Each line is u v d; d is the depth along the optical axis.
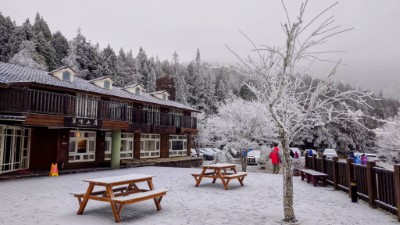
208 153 41.94
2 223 6.55
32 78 17.25
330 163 12.60
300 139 51.03
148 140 28.33
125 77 73.88
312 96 7.21
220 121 30.72
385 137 35.25
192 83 84.94
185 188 11.83
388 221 6.91
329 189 11.93
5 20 61.84
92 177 15.77
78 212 7.39
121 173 17.94
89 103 18.78
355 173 9.91
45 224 6.49
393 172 7.32
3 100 14.57
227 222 6.75
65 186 12.30
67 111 16.98
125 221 6.78
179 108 30.56
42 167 18.62
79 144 20.72
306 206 8.61
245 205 8.62
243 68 7.15
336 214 7.61
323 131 55.69
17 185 12.61
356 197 9.23
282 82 6.69
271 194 10.51
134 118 23.38
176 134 32.19
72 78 21.64
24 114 14.65
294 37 6.62
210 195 10.27
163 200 9.34
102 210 7.86
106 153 23.36
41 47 55.78
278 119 6.79
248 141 28.66
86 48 65.12
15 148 17.28
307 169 15.77
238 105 30.73
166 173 17.83
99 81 24.39
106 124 19.62
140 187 12.04
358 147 58.16
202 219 6.99
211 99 72.44
